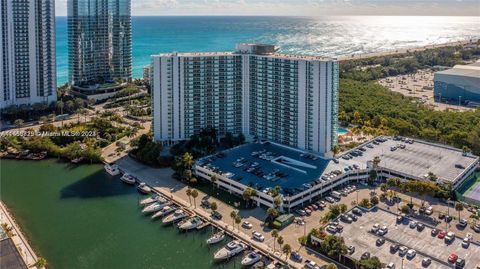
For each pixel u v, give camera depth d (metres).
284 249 192.50
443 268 177.25
